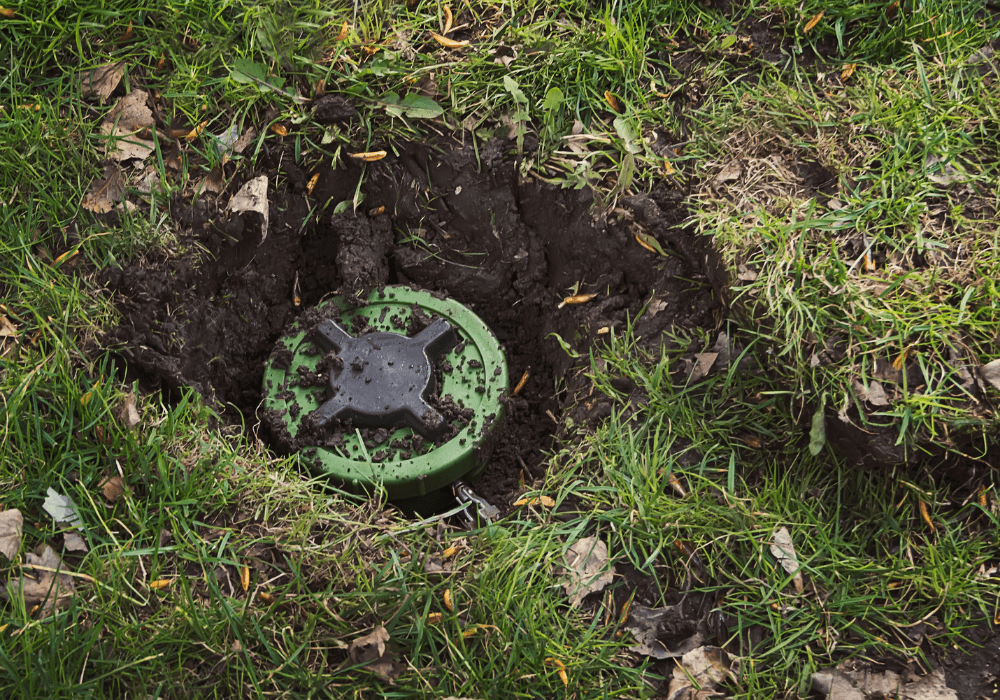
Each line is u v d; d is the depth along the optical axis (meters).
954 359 0.64
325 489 0.68
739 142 0.71
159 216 0.70
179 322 0.69
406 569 0.65
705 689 0.63
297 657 0.63
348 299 0.71
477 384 0.70
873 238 0.67
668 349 0.69
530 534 0.66
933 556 0.64
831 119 0.71
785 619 0.64
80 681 0.62
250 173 0.71
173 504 0.65
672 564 0.65
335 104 0.71
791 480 0.66
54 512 0.64
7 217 0.69
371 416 0.69
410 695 0.63
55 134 0.70
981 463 0.65
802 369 0.65
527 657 0.63
